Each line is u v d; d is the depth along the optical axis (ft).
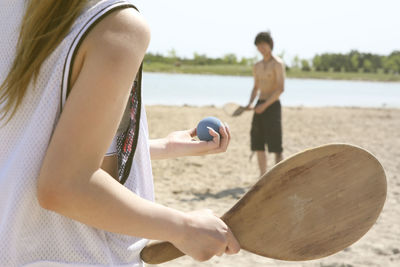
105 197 2.46
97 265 2.80
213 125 4.20
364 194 3.30
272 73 19.08
